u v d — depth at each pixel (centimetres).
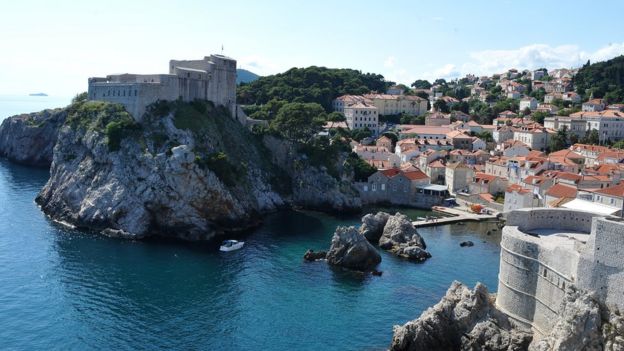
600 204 12588
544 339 5891
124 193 12975
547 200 14612
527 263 6731
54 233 12394
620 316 5350
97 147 14012
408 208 16750
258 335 7631
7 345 7156
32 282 9306
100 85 15888
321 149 17275
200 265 10569
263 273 10169
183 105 15825
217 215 13475
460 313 6812
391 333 7725
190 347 7256
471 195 16588
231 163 14950
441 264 10769
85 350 7112
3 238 11806
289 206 16612
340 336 7619
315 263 10800
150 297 8881
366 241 10812
